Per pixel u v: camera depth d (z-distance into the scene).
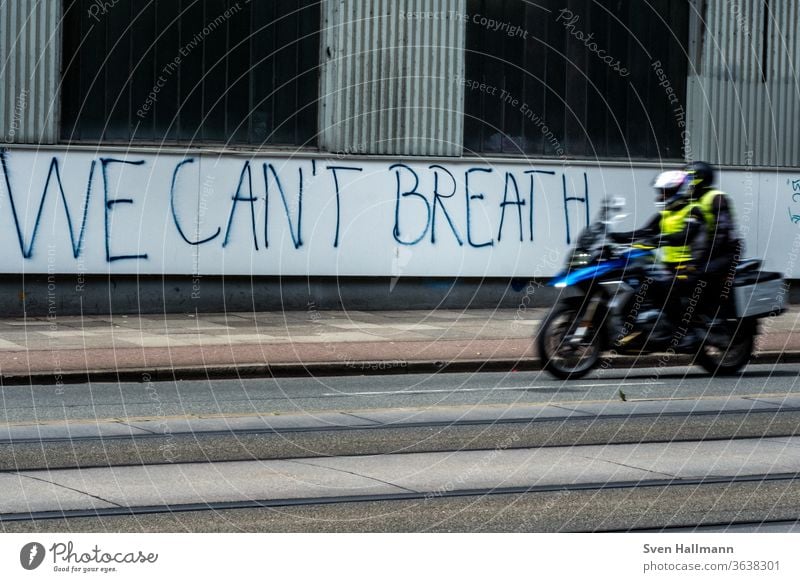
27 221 23.36
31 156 23.36
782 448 11.38
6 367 16.42
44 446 11.05
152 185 23.98
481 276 26.30
